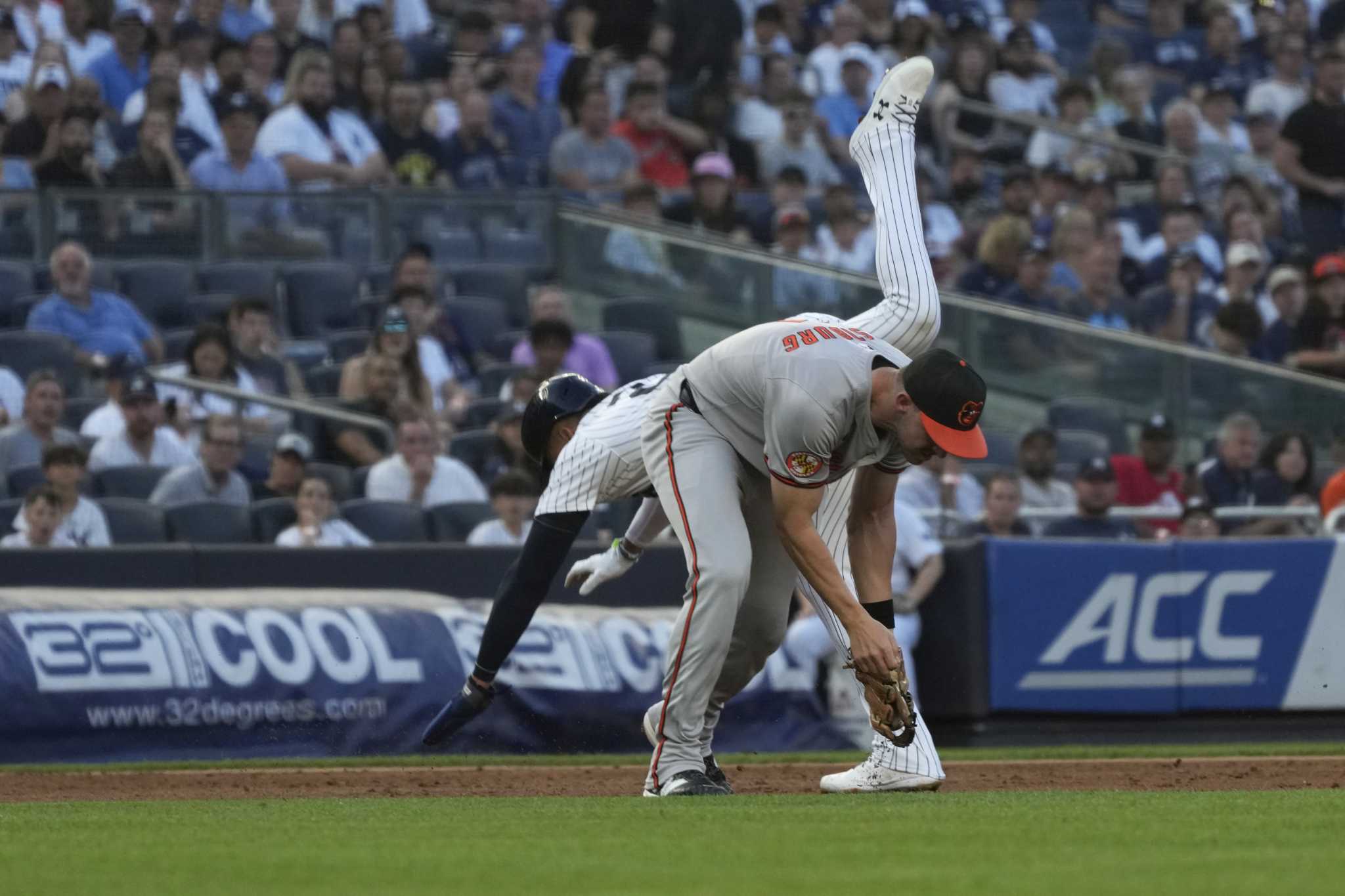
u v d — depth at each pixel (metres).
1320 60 46.78
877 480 15.53
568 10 45.31
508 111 41.31
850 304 37.12
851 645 14.66
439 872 9.66
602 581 17.92
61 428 30.75
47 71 36.66
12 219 34.41
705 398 15.07
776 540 15.88
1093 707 27.00
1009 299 39.28
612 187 41.00
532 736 24.75
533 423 18.14
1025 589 26.81
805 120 43.22
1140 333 41.03
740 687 16.41
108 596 23.69
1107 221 43.94
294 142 38.22
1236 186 44.91
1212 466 33.88
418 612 25.02
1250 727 27.53
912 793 16.11
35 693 22.77
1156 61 52.22
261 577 25.05
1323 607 27.69
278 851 10.77
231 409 30.72
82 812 14.34
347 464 30.92
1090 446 34.41
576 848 10.80
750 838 11.32
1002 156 45.47
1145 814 13.08
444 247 37.06
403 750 24.31
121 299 33.47
